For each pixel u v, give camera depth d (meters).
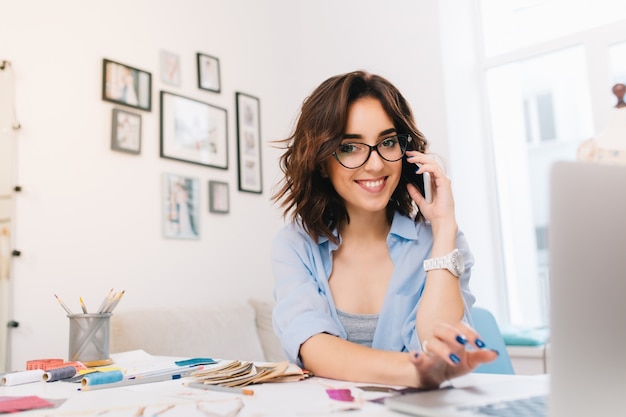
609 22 2.51
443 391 0.58
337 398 0.60
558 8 2.67
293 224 1.12
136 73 2.28
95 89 2.15
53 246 1.96
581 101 2.58
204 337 2.03
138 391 0.72
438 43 2.63
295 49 3.14
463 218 2.60
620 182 0.43
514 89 2.78
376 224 1.10
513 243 2.74
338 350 0.78
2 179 1.85
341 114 0.95
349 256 1.10
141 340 1.85
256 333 2.27
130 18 2.31
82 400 0.66
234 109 2.71
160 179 2.33
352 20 2.97
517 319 2.70
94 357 1.14
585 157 1.04
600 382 0.42
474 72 2.81
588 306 0.42
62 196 2.01
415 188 1.06
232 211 2.62
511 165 2.77
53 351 1.92
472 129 2.73
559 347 0.41
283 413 0.53
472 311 1.34
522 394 0.56
